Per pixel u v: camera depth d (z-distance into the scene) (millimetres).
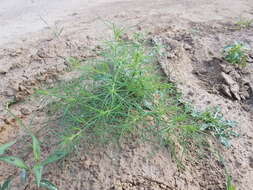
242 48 2910
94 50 2988
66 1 5086
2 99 2465
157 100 2203
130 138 2000
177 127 2025
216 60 2861
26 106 2398
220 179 1891
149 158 1914
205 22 3623
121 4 4668
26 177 1794
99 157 1902
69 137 1864
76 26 3719
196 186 1840
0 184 1789
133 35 3189
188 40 3162
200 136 2113
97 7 4617
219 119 2230
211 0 4562
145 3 4594
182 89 2477
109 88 2031
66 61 2824
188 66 2799
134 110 2092
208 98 2439
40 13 4539
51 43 3156
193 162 1960
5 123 2262
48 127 2135
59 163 1882
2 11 4727
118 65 2201
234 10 4094
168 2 4559
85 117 2053
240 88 2574
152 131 2035
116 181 1790
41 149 1986
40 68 2771
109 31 3414
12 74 2725
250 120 2312
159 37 3174
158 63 2730
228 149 2057
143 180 1807
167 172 1868
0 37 3670
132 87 2088
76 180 1802
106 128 1994
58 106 2246
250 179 1902
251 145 2107
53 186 1677
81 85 2268
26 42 3359
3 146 1708
